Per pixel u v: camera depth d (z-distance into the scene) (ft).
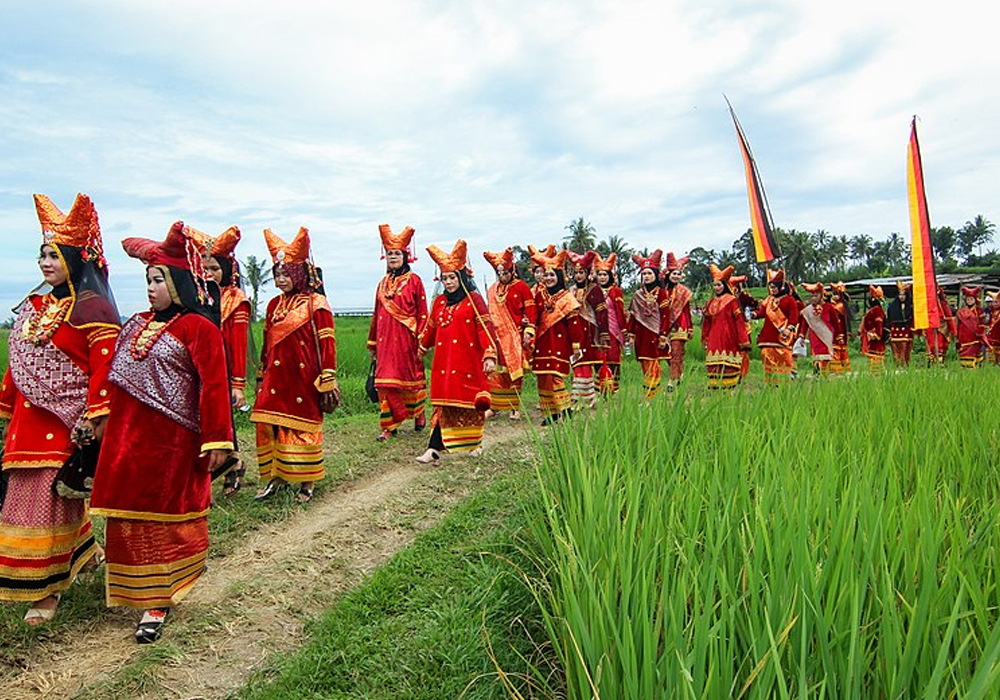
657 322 41.39
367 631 13.64
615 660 8.39
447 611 13.87
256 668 12.87
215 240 21.25
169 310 13.99
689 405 20.40
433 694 11.59
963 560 9.39
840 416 19.79
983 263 263.29
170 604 13.78
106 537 13.65
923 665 7.64
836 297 58.95
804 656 7.31
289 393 20.88
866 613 8.70
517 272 31.22
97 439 13.80
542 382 32.40
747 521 10.73
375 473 24.40
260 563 17.20
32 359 13.97
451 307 25.34
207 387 13.74
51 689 12.08
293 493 21.44
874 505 10.92
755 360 67.41
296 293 21.29
